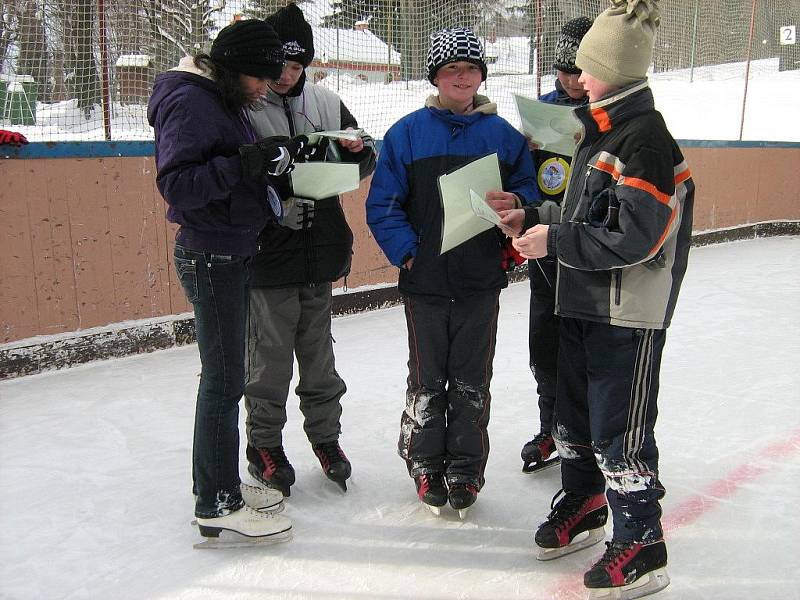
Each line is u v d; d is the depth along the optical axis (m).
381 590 1.97
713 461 2.73
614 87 1.76
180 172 1.81
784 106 13.73
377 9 7.36
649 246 1.68
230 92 1.91
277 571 2.06
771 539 2.19
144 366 3.96
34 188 3.71
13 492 2.51
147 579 2.02
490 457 2.84
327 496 2.52
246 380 2.46
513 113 7.02
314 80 7.11
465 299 2.29
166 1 5.18
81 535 2.24
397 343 4.44
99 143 3.91
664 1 15.16
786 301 5.29
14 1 4.79
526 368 3.94
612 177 1.74
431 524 2.33
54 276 3.84
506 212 2.03
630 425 1.85
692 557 2.11
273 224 2.33
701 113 13.23
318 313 2.51
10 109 4.71
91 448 2.89
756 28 16.12
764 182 8.17
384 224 2.30
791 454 2.79
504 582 2.01
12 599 1.92
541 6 7.26
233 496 2.17
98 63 4.86
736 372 3.76
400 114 6.89
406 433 2.42
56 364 3.86
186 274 2.00
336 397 2.61
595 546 2.19
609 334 1.83
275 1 5.55
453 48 2.17
